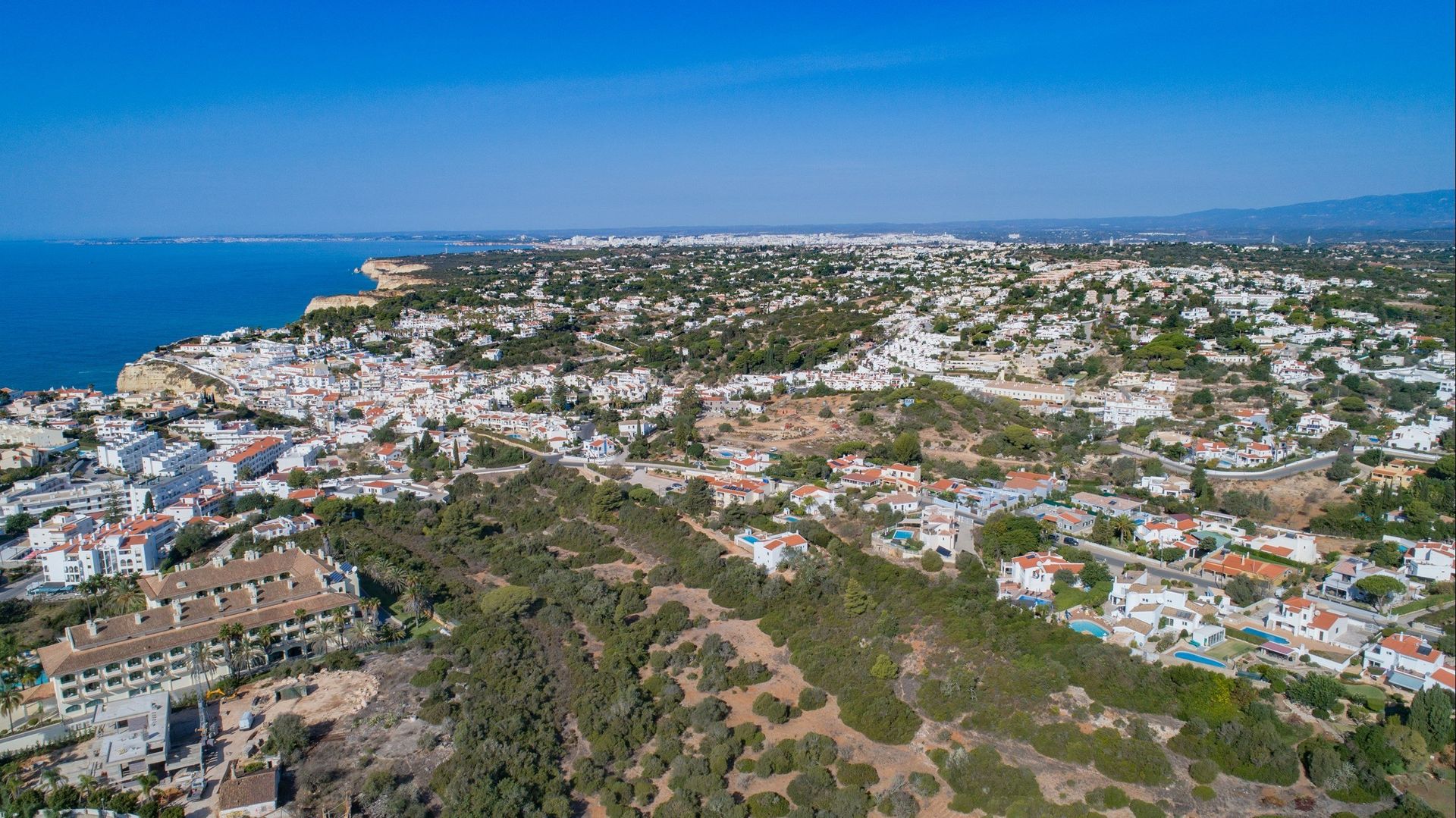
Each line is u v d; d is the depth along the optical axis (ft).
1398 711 420.77
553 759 455.22
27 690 512.22
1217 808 387.14
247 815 405.18
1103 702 450.71
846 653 531.50
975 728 452.76
